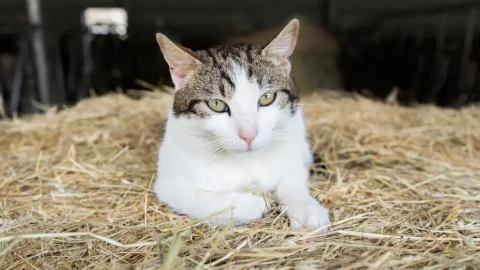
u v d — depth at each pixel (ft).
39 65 3.39
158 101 2.50
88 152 1.83
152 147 1.85
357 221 1.29
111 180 1.60
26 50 3.42
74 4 4.10
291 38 1.41
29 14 3.54
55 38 3.63
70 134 2.00
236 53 1.42
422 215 1.32
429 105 2.59
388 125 2.11
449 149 1.80
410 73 3.69
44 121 2.20
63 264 1.17
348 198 1.42
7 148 1.90
